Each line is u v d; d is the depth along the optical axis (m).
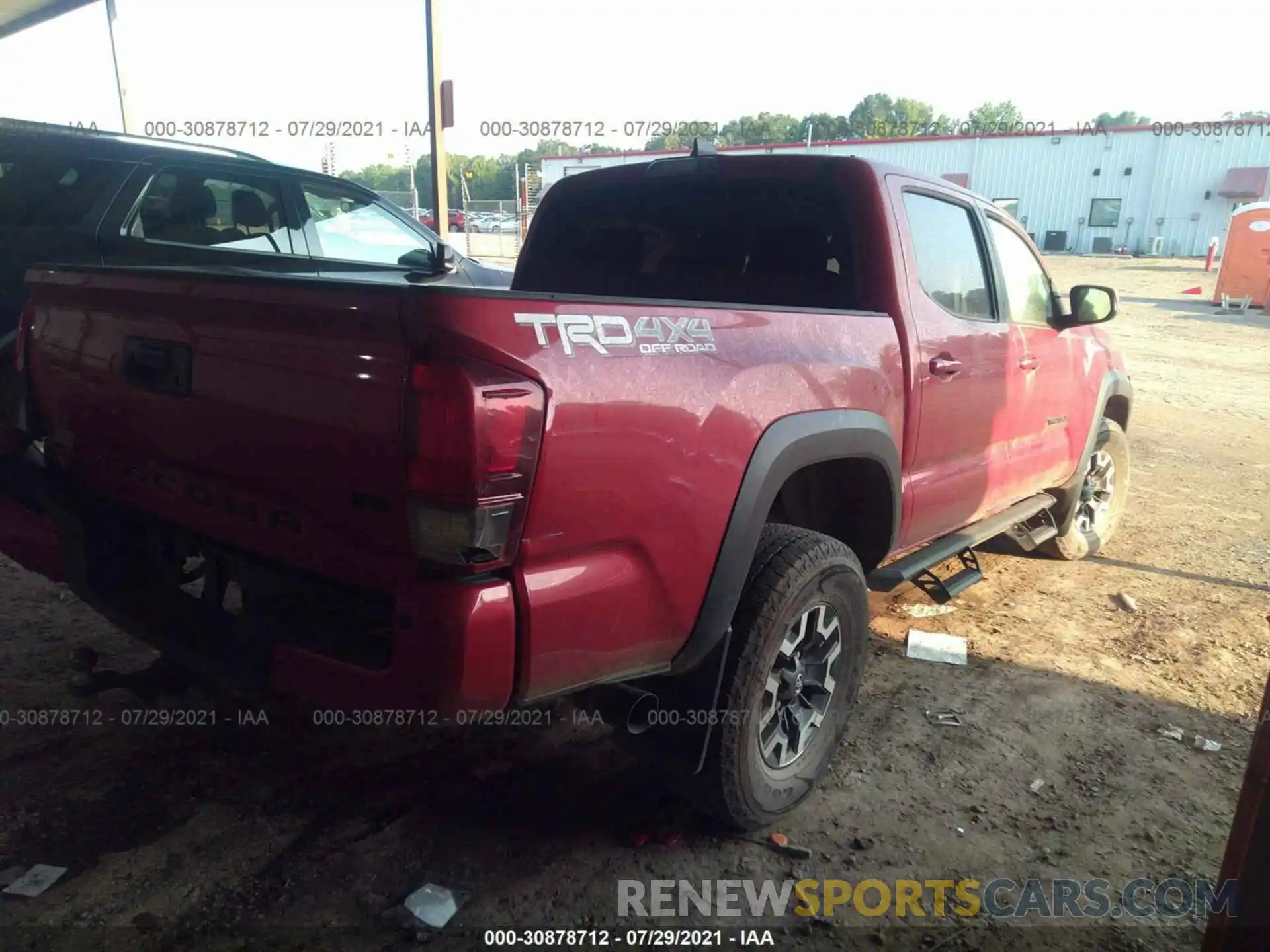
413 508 1.86
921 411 3.29
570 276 4.00
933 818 2.90
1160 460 7.96
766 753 2.73
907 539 3.44
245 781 2.88
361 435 1.92
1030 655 4.08
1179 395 10.81
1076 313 4.30
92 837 2.57
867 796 3.00
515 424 1.84
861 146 34.91
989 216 3.99
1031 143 34.00
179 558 2.55
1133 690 3.79
